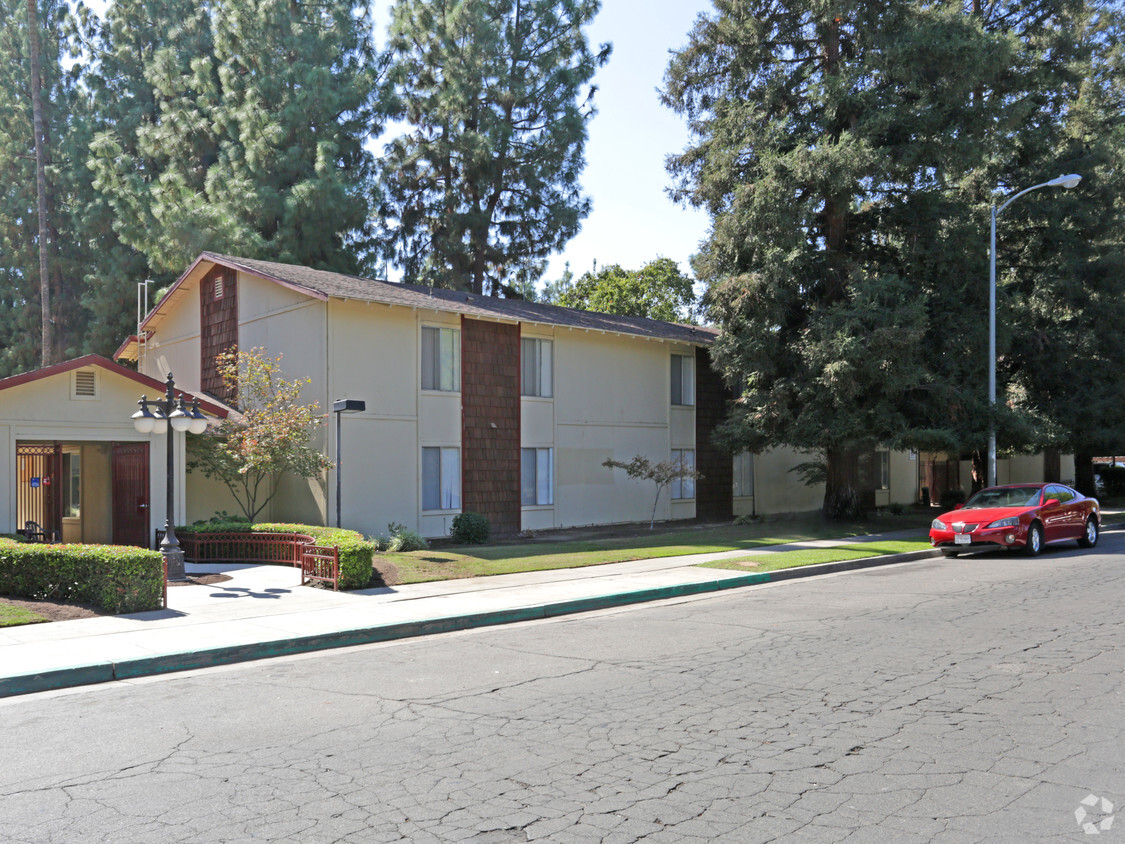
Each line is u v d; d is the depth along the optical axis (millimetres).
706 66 26094
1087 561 16312
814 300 24625
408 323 21500
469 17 40000
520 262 44344
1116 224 29672
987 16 31969
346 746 5879
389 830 4434
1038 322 30000
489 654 9000
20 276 42656
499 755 5613
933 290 24500
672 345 28359
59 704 7270
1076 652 8383
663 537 21688
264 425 18141
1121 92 36844
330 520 19734
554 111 42156
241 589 13273
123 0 42250
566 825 4453
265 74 36031
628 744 5797
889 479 35844
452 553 17469
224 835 4414
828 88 23016
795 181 22188
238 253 32062
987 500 19125
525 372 24156
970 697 6824
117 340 37438
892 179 23812
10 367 41469
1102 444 29578
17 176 42250
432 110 41812
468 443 22641
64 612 10914
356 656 9141
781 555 17219
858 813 4562
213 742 6047
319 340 20141
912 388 23031
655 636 9797
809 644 9070
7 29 42812
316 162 34906
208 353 24422
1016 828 4359
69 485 20250
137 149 40125
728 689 7230
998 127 23844
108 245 38938
